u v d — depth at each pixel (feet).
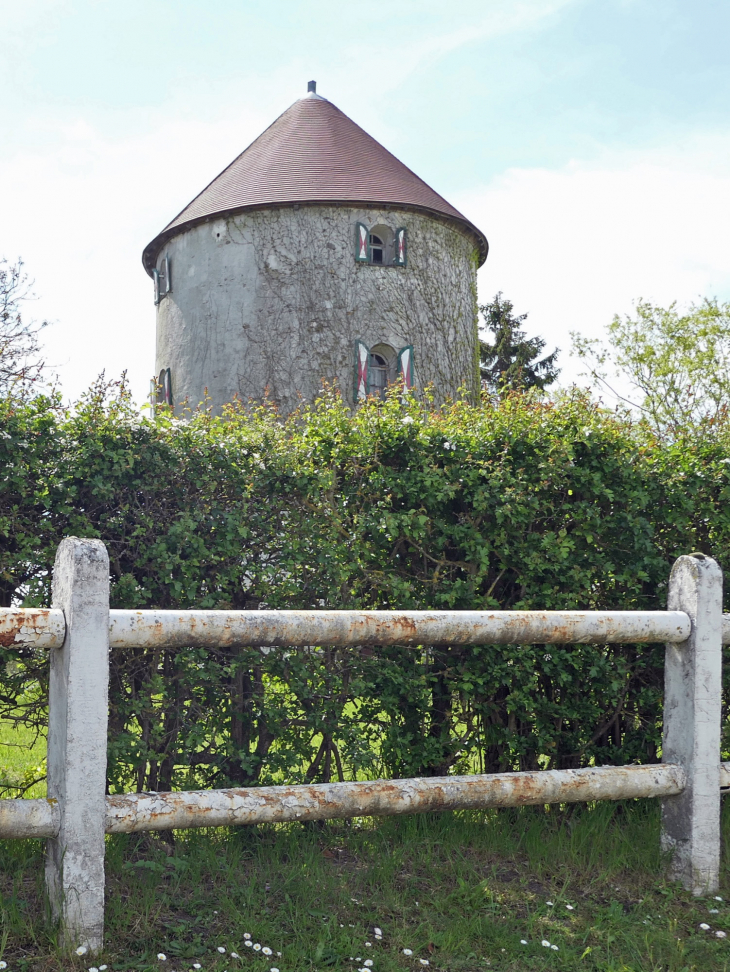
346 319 67.92
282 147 74.64
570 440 16.60
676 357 64.80
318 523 15.07
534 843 14.05
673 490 17.04
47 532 13.73
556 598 16.44
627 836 14.46
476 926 11.37
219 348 69.62
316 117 77.82
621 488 16.80
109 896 11.54
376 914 11.66
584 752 16.70
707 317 64.13
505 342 120.16
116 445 13.91
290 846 13.56
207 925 11.09
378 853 13.44
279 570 14.89
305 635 11.11
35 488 13.55
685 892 12.66
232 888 12.12
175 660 13.94
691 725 12.73
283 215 68.95
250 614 10.90
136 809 10.01
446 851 13.82
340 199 68.44
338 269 68.33
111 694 13.87
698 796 12.71
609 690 16.42
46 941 9.84
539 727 16.33
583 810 15.61
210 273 71.00
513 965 10.71
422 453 15.76
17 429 13.33
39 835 9.64
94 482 13.60
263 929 10.89
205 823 10.32
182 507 14.42
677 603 13.12
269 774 14.66
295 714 14.82
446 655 16.06
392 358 69.26
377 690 15.35
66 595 9.88
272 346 67.87
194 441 14.52
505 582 17.04
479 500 15.83
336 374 67.10
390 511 15.69
